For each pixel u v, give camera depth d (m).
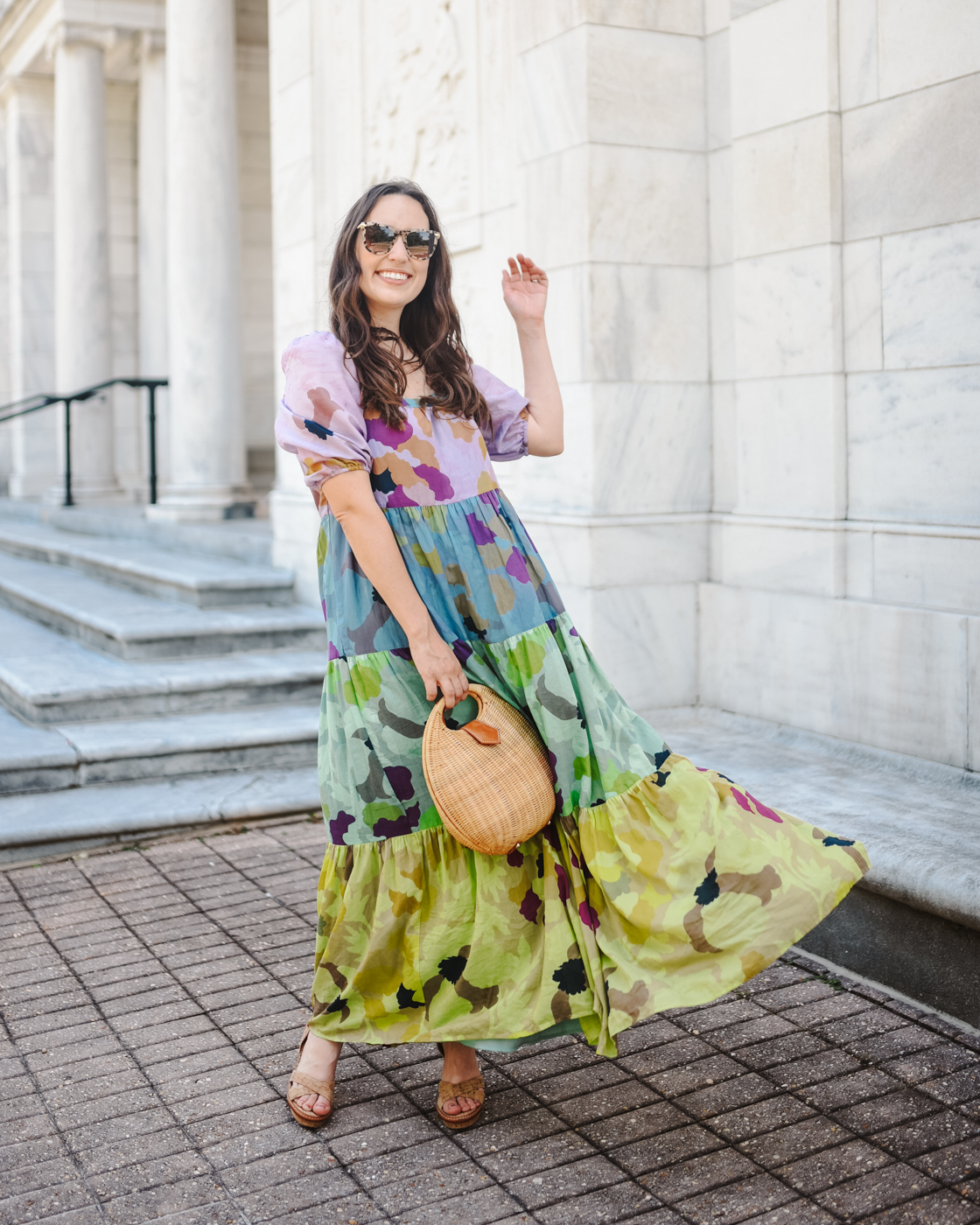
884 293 4.09
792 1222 2.13
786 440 4.48
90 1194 2.30
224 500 8.91
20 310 14.19
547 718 2.32
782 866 2.30
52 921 3.74
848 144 4.18
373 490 2.34
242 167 12.88
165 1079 2.75
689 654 5.03
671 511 5.01
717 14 4.84
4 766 4.70
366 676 2.35
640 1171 2.32
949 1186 2.23
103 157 12.32
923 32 3.88
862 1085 2.61
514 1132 2.48
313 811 4.77
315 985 2.50
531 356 2.69
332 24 6.84
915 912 3.01
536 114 5.03
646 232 4.88
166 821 4.52
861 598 4.23
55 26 12.11
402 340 2.47
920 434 4.01
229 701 5.62
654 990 2.26
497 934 2.34
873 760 4.09
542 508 5.20
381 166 6.51
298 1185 2.31
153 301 12.48
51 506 11.80
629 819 2.33
